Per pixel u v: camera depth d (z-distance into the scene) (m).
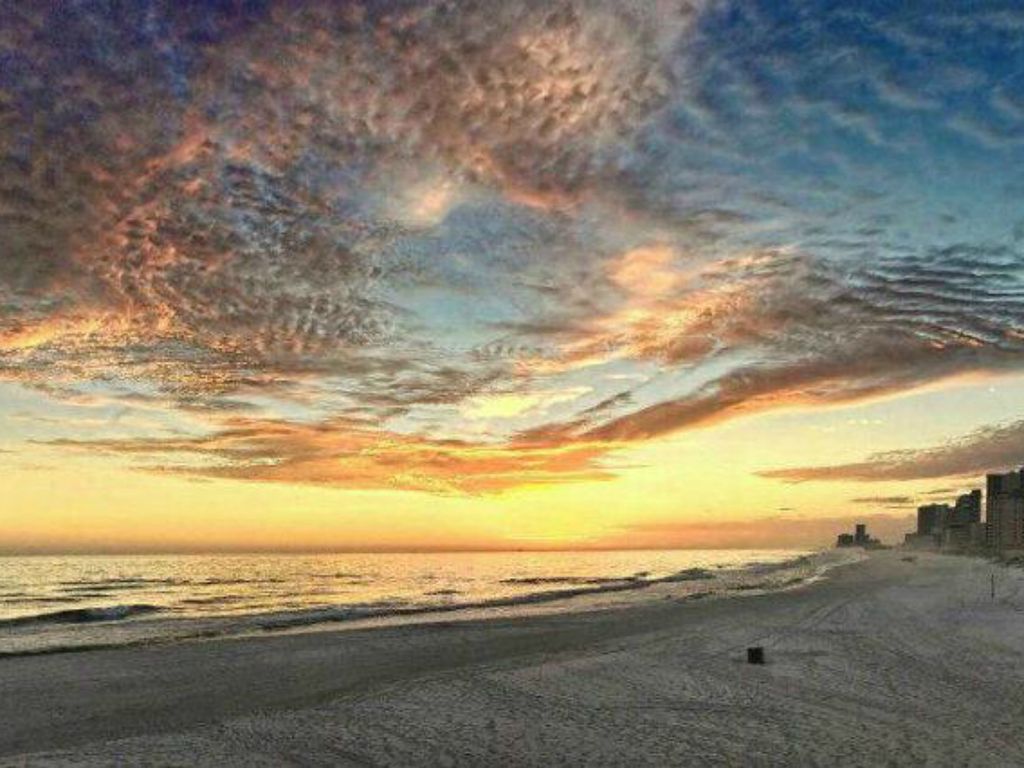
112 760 10.80
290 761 10.80
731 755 11.04
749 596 45.91
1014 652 20.56
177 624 32.75
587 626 28.92
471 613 37.41
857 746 11.48
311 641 24.70
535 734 12.21
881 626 26.58
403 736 12.11
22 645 25.08
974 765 10.48
